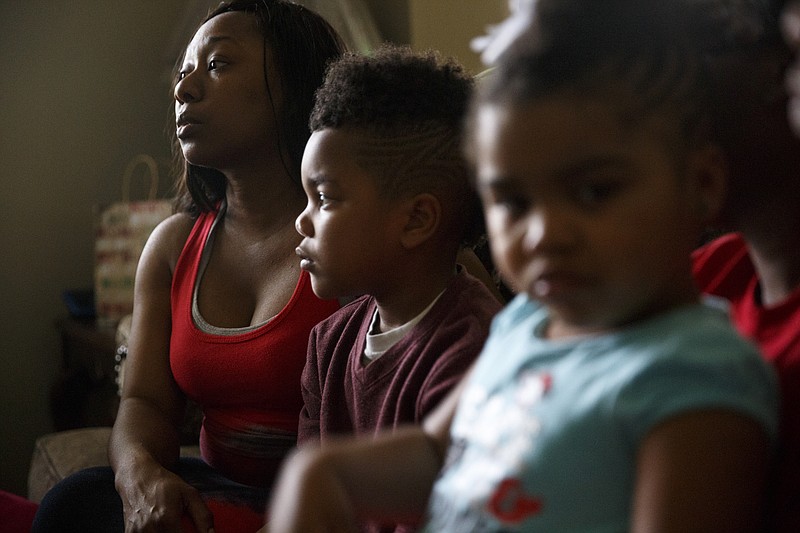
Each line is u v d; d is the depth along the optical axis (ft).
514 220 1.81
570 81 1.72
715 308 1.89
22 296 10.27
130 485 3.87
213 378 4.08
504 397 1.92
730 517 1.60
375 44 8.61
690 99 1.80
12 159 10.23
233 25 4.12
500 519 1.80
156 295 4.55
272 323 3.98
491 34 2.04
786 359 1.97
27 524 4.68
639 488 1.67
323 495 1.97
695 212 1.83
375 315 3.32
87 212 10.51
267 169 4.16
